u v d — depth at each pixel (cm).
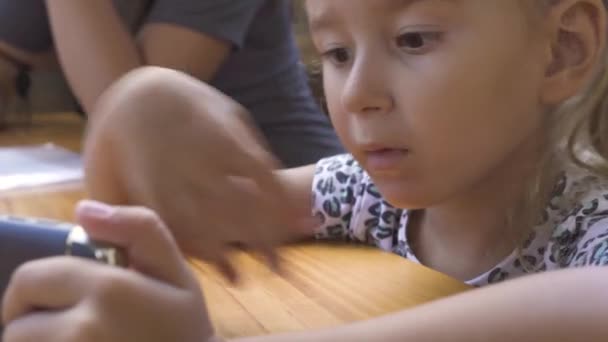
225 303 49
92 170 46
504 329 30
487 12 54
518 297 31
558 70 60
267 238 45
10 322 29
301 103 123
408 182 58
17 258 31
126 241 31
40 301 28
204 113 46
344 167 79
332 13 56
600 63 61
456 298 32
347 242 74
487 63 55
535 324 29
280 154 117
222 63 112
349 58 57
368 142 56
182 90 46
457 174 58
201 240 43
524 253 63
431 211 72
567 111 62
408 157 57
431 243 74
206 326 31
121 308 28
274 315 47
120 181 45
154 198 43
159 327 29
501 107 57
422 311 32
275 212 46
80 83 102
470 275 69
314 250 68
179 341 29
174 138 44
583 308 30
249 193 45
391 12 53
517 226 64
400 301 50
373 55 55
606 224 55
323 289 53
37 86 190
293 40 125
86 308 28
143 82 47
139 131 45
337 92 59
